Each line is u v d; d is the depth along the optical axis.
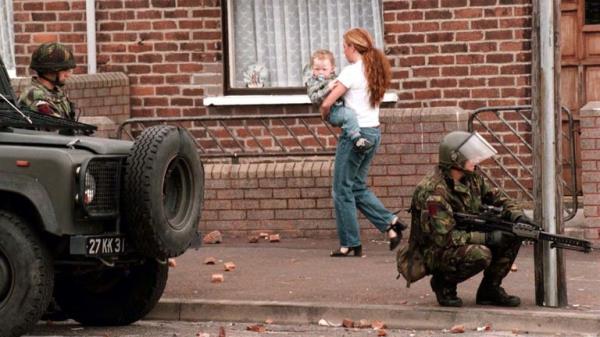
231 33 17.61
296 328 11.76
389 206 15.95
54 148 10.84
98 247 10.81
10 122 11.13
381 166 15.95
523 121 16.50
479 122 16.14
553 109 11.75
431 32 16.70
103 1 17.53
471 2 16.59
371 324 11.71
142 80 17.50
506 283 13.07
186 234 11.38
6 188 10.70
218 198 16.50
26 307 10.59
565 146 16.97
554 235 11.51
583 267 14.02
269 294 12.62
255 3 17.66
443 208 11.37
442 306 11.77
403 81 16.78
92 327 11.99
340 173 14.66
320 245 15.81
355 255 14.90
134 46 17.50
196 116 16.98
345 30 17.53
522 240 11.62
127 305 11.84
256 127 17.30
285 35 17.66
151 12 17.47
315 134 17.05
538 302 11.85
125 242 11.08
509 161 16.50
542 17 11.72
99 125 16.28
